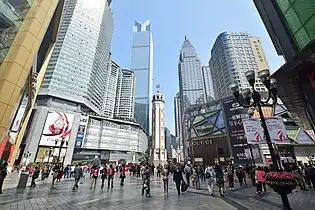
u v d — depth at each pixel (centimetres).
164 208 730
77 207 745
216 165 1130
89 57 10200
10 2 1307
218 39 10031
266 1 1002
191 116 5484
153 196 1045
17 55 1264
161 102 6594
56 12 2378
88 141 8769
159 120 6266
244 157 3653
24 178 1387
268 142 707
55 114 7506
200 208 729
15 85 1249
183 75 16012
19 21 1369
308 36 779
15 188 1342
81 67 9588
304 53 676
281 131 841
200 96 14812
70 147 7475
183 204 810
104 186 1580
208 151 4709
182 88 15675
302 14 800
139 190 1317
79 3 10756
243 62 8781
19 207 735
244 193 1140
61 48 9094
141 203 832
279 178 615
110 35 13875
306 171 1241
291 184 598
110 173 1493
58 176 1955
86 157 8594
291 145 3338
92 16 11275
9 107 1209
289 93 914
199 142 4988
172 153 14512
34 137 6756
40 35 1466
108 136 9656
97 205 785
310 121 1202
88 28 10750
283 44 899
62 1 2227
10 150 2770
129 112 14625
